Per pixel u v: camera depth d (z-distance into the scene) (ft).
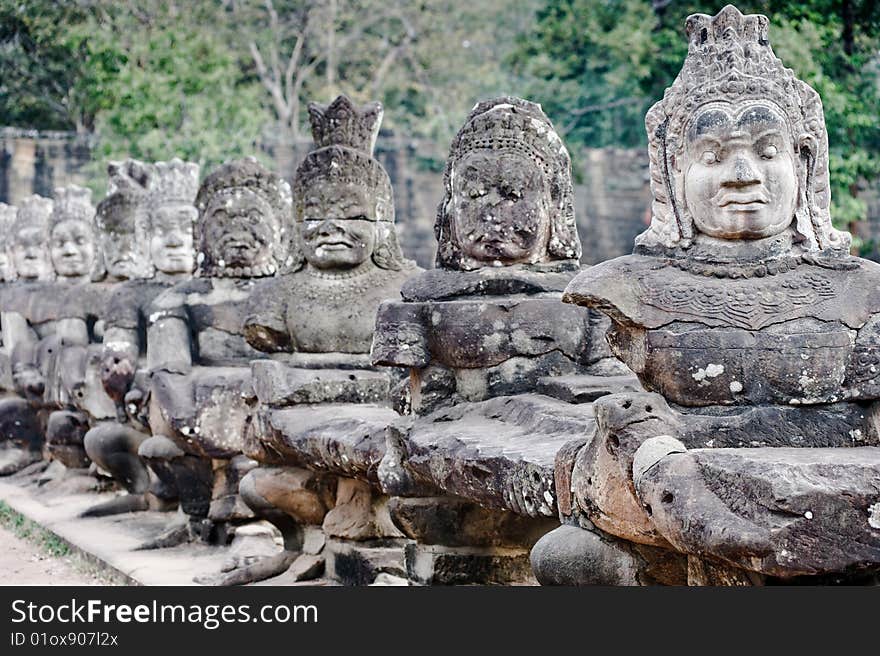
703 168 16.31
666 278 16.12
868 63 52.19
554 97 72.18
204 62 70.28
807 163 16.57
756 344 15.44
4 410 43.39
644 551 16.01
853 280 15.89
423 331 21.15
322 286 25.73
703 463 13.87
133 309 33.60
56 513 35.22
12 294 42.96
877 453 14.29
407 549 22.29
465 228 21.45
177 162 34.63
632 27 59.41
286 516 25.88
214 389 29.07
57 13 75.82
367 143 26.04
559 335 20.89
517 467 17.25
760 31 16.62
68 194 41.57
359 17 89.61
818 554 12.96
